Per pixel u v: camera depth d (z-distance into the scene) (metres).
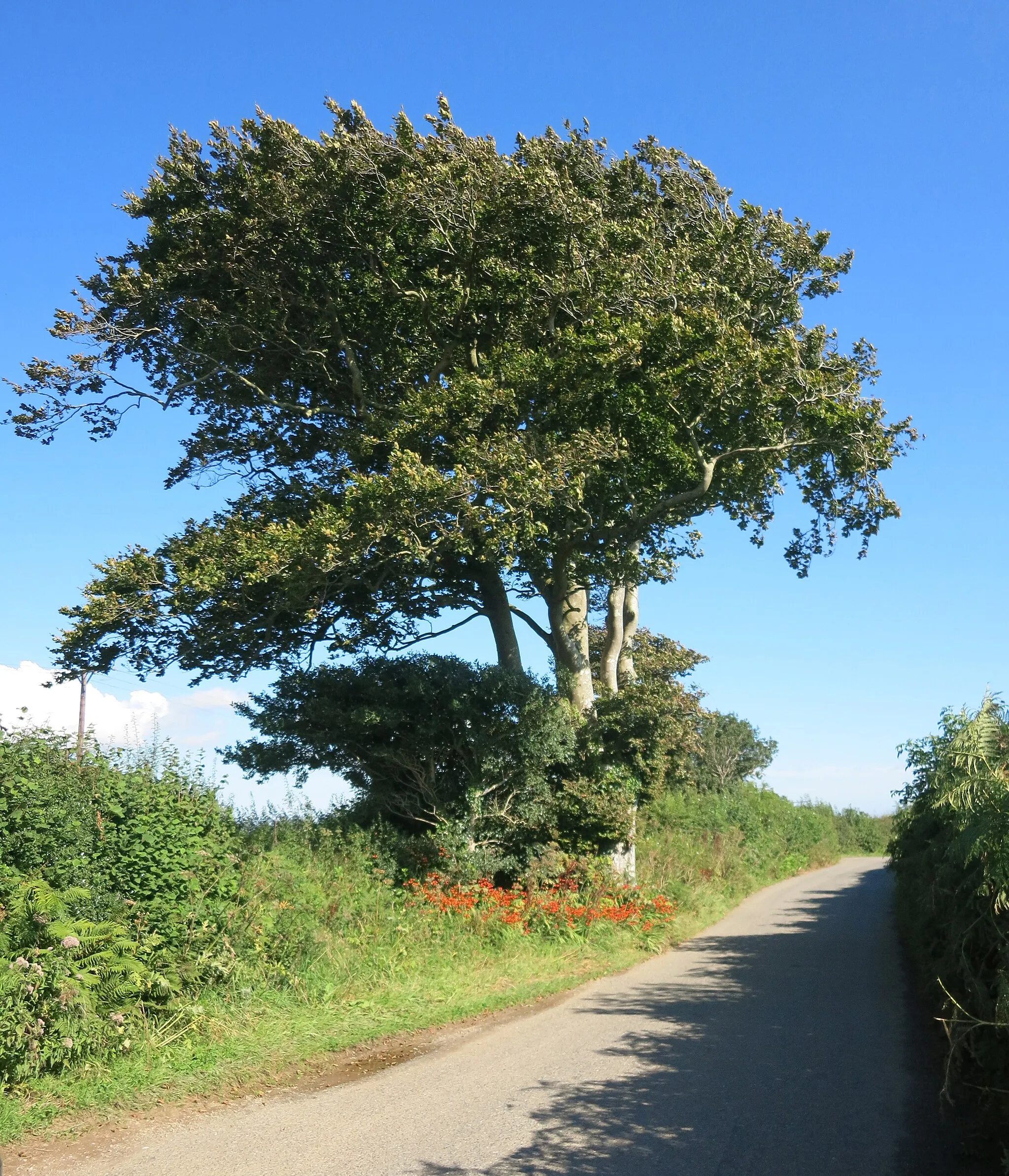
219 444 20.66
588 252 18.42
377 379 20.09
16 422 18.53
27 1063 7.12
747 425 18.33
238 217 18.05
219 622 17.67
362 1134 6.49
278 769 18.27
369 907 13.35
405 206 17.62
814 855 47.81
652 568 20.45
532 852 18.52
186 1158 6.04
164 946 9.30
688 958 15.46
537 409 18.19
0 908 8.06
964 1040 7.11
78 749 10.24
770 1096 7.36
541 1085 7.70
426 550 16.62
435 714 17.94
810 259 20.69
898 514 20.84
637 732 19.86
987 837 6.50
